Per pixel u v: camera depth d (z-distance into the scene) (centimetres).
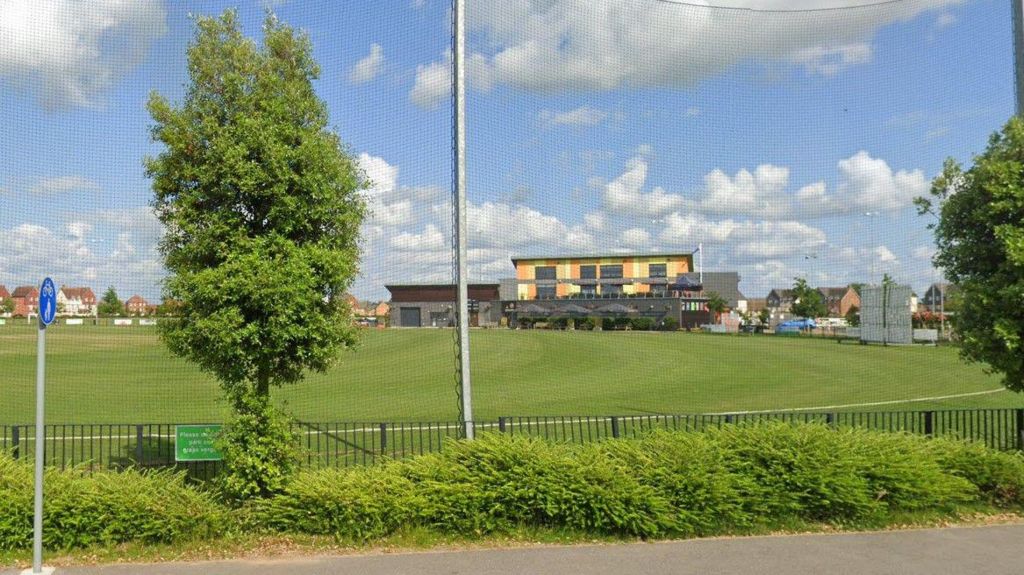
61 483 649
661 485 679
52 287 589
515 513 670
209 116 688
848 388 2086
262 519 660
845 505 696
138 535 635
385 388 2108
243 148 666
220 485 709
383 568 586
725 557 608
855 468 713
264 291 642
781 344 3406
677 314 3522
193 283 648
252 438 679
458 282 816
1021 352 781
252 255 654
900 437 787
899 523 698
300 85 721
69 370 2484
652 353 3077
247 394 688
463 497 663
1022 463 768
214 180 673
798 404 1747
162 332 693
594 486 664
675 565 589
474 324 3803
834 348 3300
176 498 654
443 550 630
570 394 1961
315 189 684
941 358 2942
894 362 2803
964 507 735
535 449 712
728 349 3206
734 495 677
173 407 1705
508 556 613
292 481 682
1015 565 587
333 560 606
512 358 2972
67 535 625
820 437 741
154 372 2434
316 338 680
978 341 803
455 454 710
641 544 645
